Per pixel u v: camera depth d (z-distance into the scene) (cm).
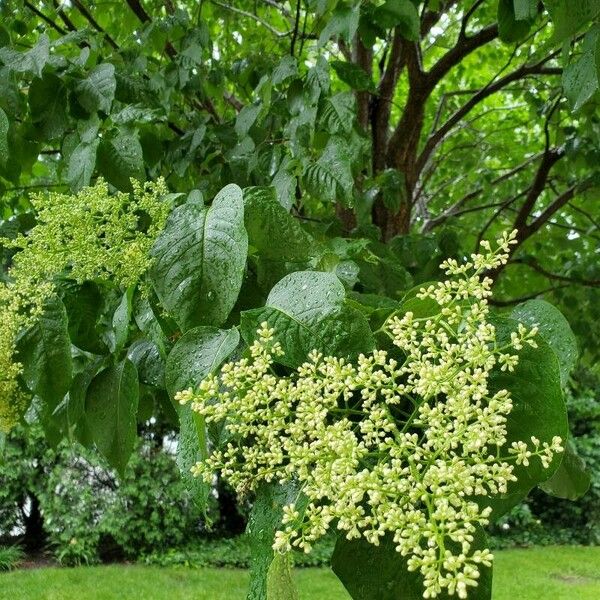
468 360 36
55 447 73
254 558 41
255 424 43
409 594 40
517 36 82
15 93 78
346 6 85
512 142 234
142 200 53
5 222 78
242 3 178
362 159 91
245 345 46
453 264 38
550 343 44
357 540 41
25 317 55
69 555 306
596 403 379
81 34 84
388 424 36
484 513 32
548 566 306
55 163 116
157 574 285
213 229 47
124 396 58
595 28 62
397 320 38
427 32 144
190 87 108
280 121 104
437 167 223
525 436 40
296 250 51
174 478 316
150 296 54
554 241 200
